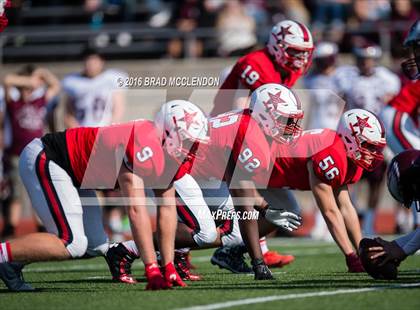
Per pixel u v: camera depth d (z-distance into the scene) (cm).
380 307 1417
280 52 2238
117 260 1895
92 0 4628
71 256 1667
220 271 2186
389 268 1742
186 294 1587
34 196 1675
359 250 1767
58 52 4634
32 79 3378
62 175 1667
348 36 4094
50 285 1853
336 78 3316
